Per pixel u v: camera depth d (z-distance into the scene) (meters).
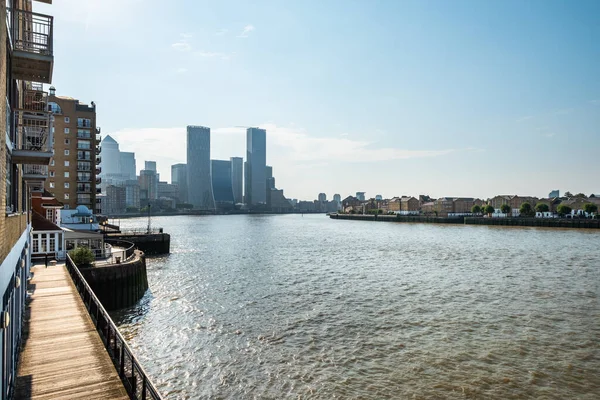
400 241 107.12
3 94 9.25
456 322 30.94
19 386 12.45
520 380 20.97
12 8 15.61
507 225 171.38
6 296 10.54
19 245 15.77
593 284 45.38
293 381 21.00
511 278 49.91
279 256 73.38
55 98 97.62
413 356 24.16
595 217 166.12
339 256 73.50
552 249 82.38
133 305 36.84
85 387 12.46
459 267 59.62
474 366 22.69
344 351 25.02
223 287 44.56
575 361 23.28
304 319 31.86
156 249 74.06
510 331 28.66
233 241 107.06
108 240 64.44
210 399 19.19
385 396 19.39
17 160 17.17
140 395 12.23
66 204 97.19
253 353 24.80
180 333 28.66
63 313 20.42
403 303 37.00
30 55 16.62
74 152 98.94
